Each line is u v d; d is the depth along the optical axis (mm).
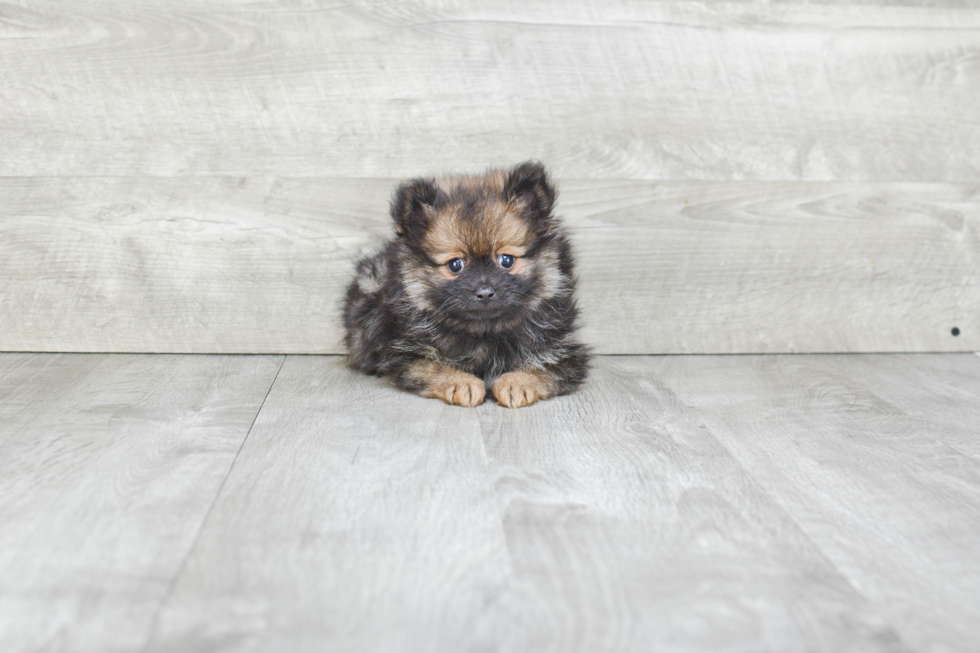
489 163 1007
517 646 585
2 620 605
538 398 900
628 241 1023
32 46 955
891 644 596
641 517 703
